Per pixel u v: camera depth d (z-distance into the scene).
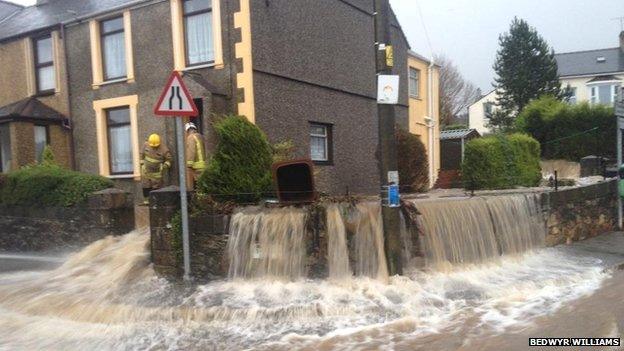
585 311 6.12
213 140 11.05
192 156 9.70
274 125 11.93
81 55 14.05
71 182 10.12
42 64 15.19
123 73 13.48
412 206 7.70
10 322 6.48
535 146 16.83
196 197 7.92
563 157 26.27
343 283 7.22
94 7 14.05
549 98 29.88
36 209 10.55
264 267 7.43
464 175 14.62
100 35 13.80
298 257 7.39
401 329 5.80
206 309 6.38
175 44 12.23
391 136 7.35
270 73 11.86
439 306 6.50
